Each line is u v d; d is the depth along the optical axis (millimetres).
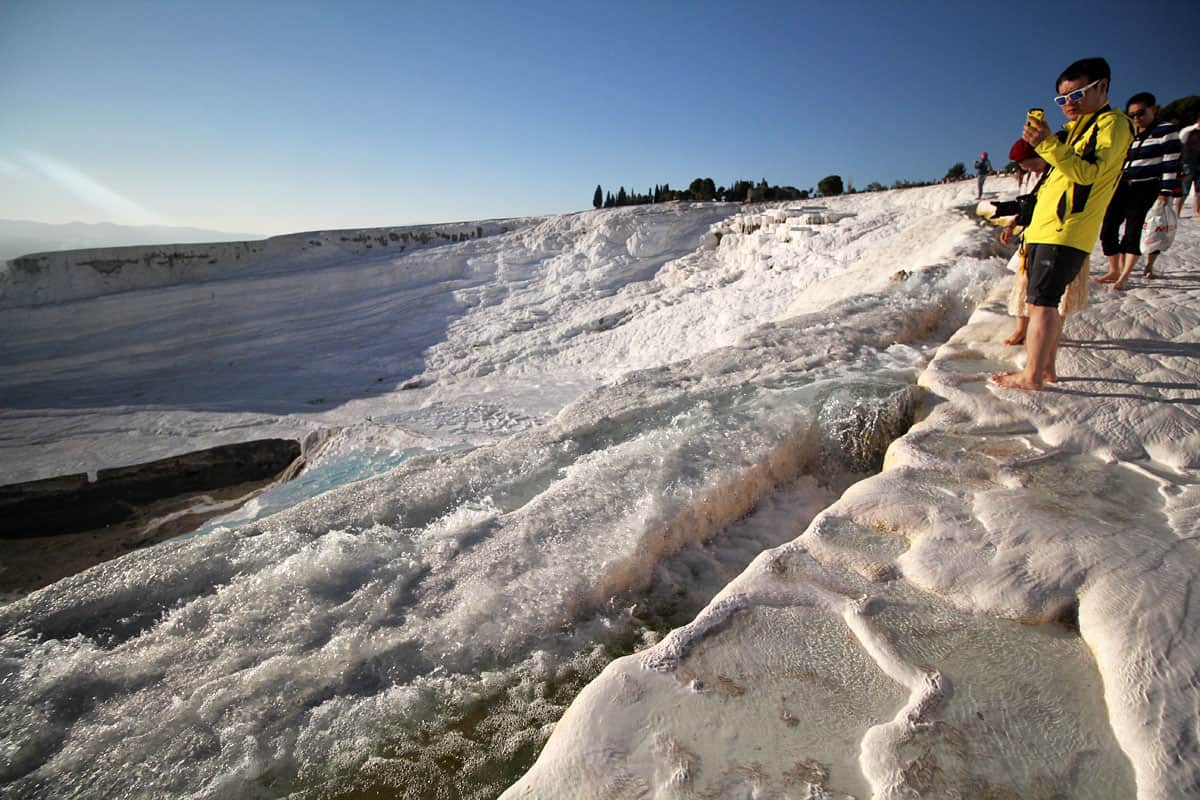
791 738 1577
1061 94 3148
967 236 7875
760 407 3795
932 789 1413
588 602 2443
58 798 1732
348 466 7602
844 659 1821
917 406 3705
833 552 2299
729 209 24938
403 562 2625
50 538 7324
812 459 3594
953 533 2312
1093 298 4828
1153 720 1530
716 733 1599
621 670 1812
